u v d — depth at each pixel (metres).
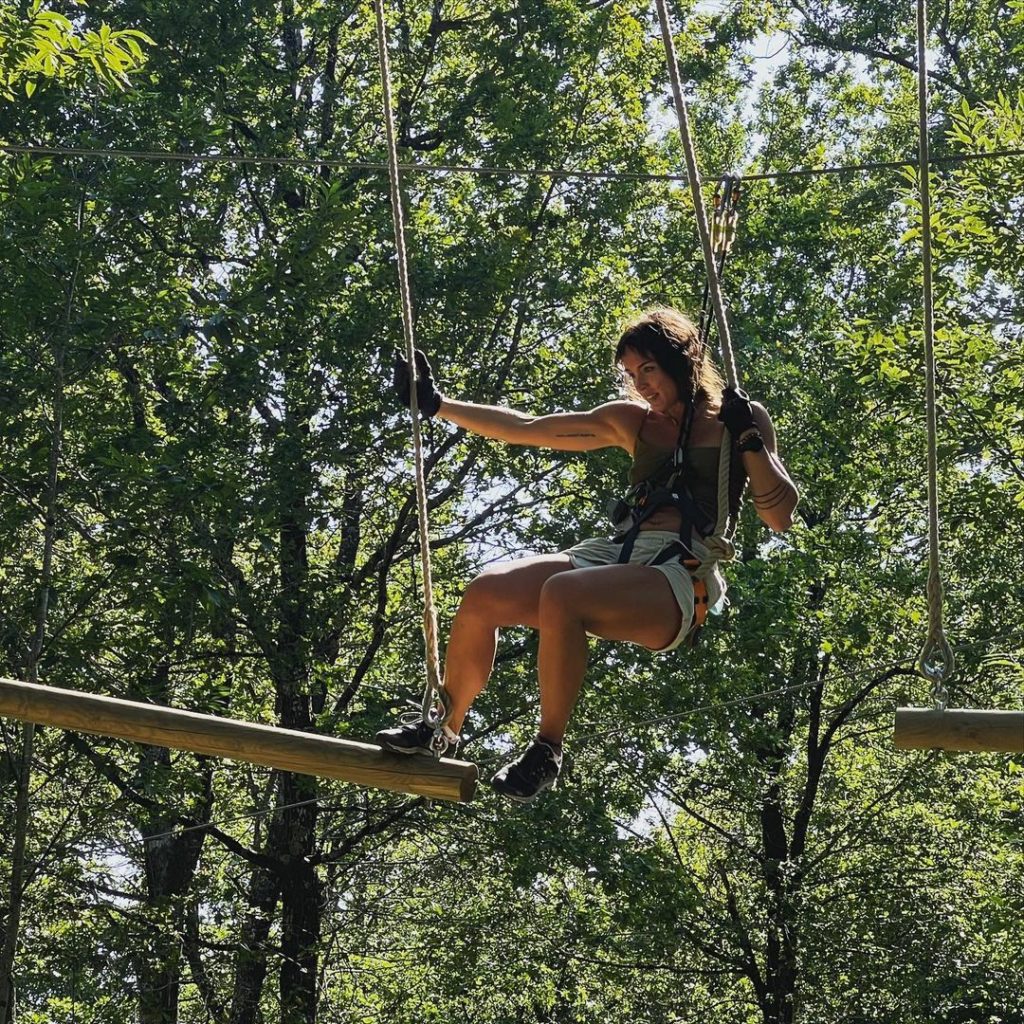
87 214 14.57
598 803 16.67
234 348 15.29
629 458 17.14
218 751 4.80
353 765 4.73
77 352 13.59
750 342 18.34
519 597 4.82
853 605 18.31
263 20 18.77
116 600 14.70
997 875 18.75
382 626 17.50
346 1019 21.08
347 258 16.88
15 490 13.38
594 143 19.39
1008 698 18.52
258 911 17.31
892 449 18.16
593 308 18.47
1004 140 14.80
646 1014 20.56
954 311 16.03
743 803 19.98
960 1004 18.02
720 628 16.91
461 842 17.55
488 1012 21.30
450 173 19.11
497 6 20.34
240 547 16.16
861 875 19.50
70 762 14.39
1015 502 15.39
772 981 19.78
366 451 16.89
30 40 10.70
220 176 17.86
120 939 14.20
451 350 17.08
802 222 20.72
